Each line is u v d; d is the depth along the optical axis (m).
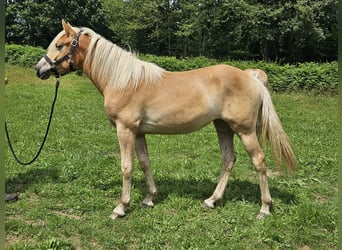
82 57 3.79
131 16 32.28
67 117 8.48
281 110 10.73
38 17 30.17
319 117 9.63
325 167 5.50
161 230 3.47
